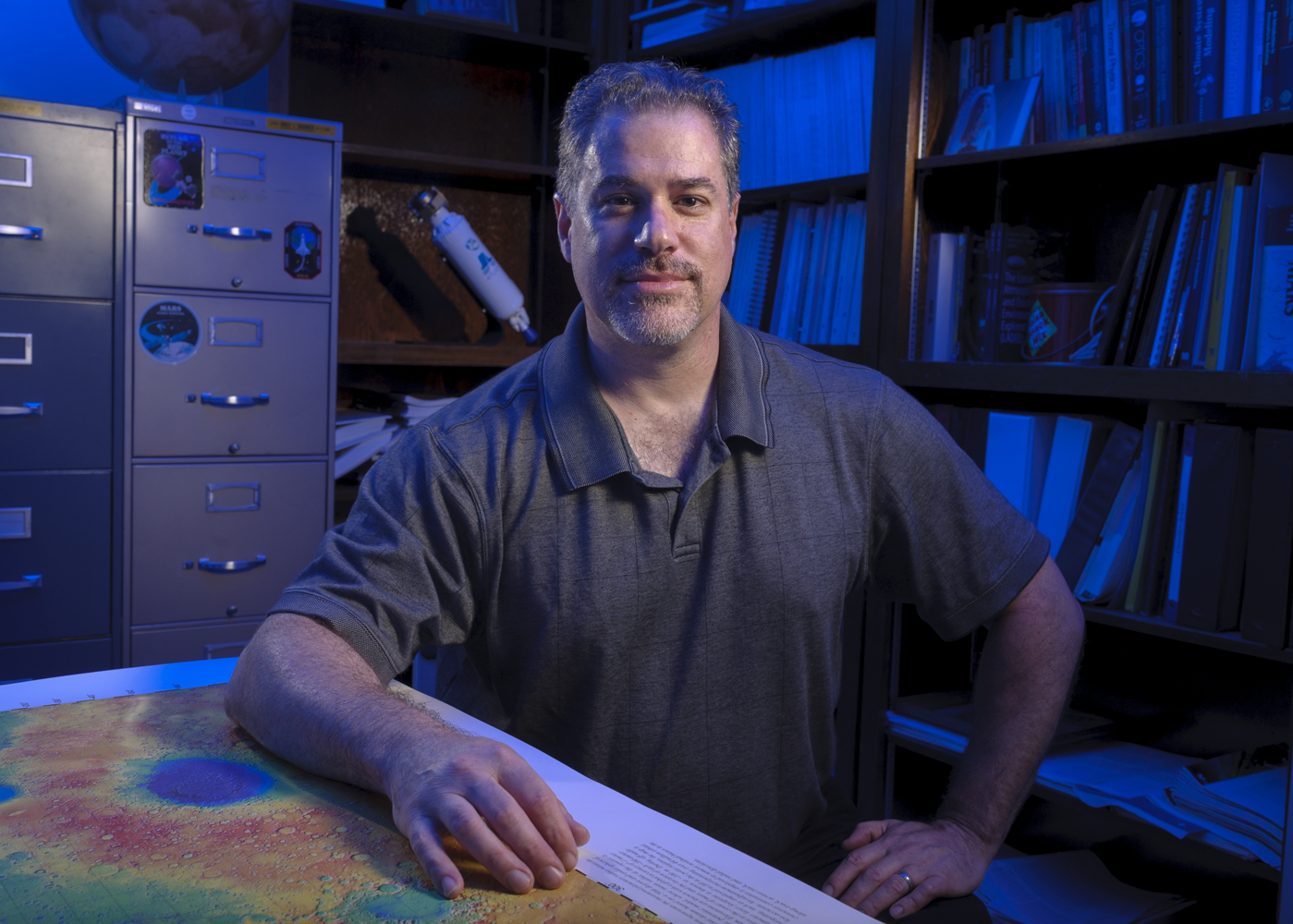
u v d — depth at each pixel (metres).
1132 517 1.54
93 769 0.66
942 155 1.78
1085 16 1.62
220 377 2.01
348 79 2.45
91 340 1.90
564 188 1.03
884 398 1.09
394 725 0.66
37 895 0.49
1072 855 1.79
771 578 0.99
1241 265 1.39
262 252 2.03
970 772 1.07
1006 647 1.10
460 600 0.95
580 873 0.55
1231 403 1.36
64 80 2.21
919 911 0.93
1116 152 1.59
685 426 1.02
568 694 0.98
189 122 1.93
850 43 1.96
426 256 2.60
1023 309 1.79
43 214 1.84
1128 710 1.79
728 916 0.50
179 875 0.52
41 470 1.88
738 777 1.01
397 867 0.54
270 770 0.67
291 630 0.81
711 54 2.27
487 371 2.69
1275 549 1.34
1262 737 1.62
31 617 1.89
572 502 0.96
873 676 1.90
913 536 1.10
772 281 2.14
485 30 2.36
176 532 1.99
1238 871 1.62
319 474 2.13
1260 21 1.39
